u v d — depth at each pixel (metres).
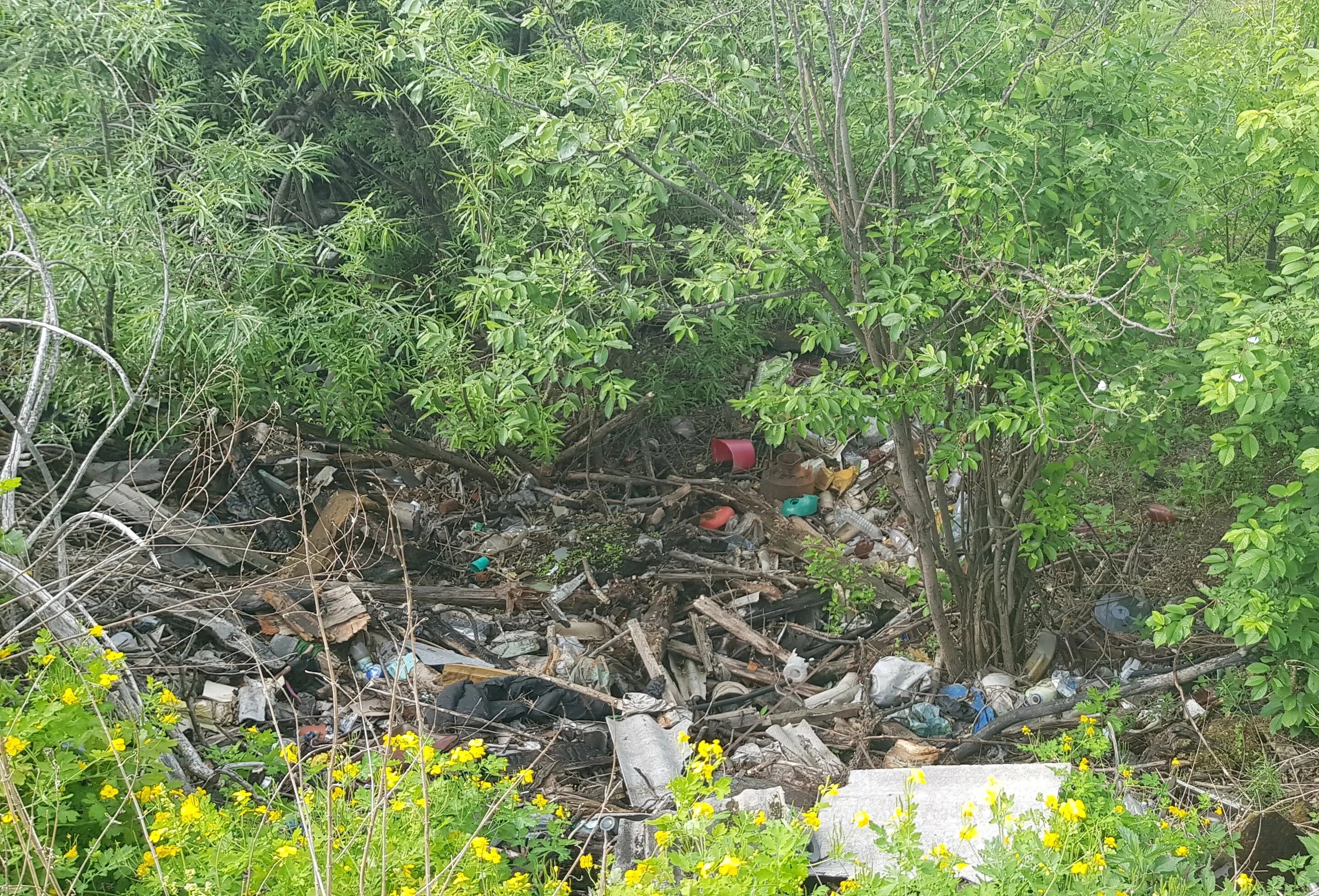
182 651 5.14
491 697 5.24
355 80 7.78
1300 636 4.05
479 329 7.53
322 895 2.49
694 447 8.60
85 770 3.13
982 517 5.54
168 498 6.12
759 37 5.27
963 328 4.90
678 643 6.05
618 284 4.70
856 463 8.00
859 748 5.04
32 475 5.67
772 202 4.91
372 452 7.46
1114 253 4.07
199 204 5.39
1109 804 3.58
